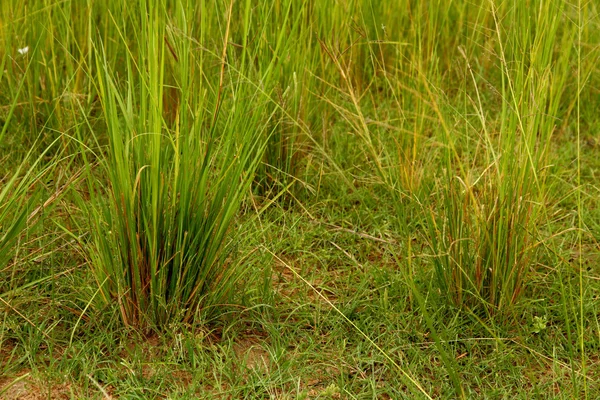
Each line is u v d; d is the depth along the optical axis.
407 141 3.71
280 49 3.30
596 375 2.42
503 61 2.61
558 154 3.98
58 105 3.52
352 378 2.41
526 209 2.64
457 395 2.30
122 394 2.25
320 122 3.81
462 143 3.82
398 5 4.59
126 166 2.36
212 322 2.60
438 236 2.71
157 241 2.45
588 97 4.49
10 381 2.30
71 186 2.70
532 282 2.84
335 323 2.62
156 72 2.32
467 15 4.68
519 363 2.49
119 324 2.52
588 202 3.54
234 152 2.63
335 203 3.53
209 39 3.49
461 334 2.61
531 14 3.10
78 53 3.99
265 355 2.51
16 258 2.58
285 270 3.00
